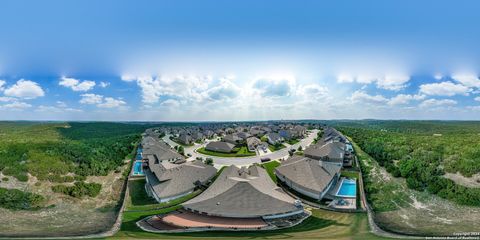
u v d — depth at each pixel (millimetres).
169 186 64125
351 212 52500
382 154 99188
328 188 65375
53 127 177375
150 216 52344
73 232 45719
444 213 52562
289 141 148000
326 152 92250
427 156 84938
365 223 47000
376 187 67438
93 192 67812
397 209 54562
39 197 62219
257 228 45031
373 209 54812
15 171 69000
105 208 60406
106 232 45281
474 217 50406
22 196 61688
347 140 157125
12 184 65000
